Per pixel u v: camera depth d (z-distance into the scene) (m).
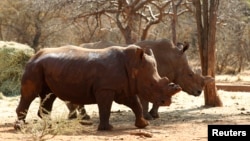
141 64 30.31
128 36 73.19
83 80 30.81
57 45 119.12
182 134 28.64
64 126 26.94
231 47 119.69
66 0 79.38
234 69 121.50
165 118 37.56
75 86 31.06
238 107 45.12
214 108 44.50
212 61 46.50
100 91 30.27
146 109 36.41
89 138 26.67
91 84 30.70
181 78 38.00
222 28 105.38
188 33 125.69
